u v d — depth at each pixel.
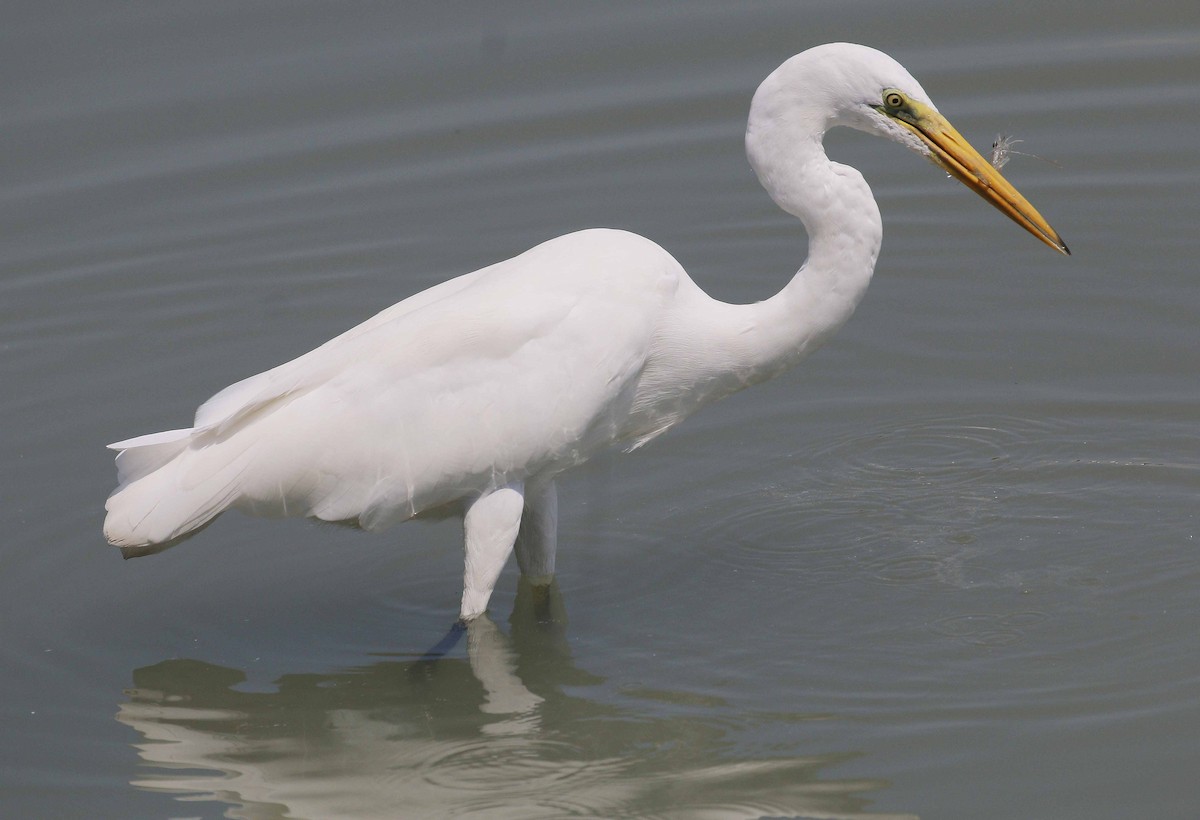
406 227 15.48
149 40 17.91
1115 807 7.98
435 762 8.95
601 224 15.38
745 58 17.47
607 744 8.97
